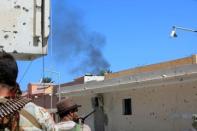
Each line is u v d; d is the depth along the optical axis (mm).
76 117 5844
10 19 4621
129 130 29969
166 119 26203
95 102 33938
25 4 4691
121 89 30094
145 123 28250
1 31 4582
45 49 4750
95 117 33750
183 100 24781
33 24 4707
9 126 2283
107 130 32594
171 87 25781
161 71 26281
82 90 35219
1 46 4570
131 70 32719
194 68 23641
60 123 5719
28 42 4668
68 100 5797
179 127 25000
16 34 4641
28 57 4836
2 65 2371
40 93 45781
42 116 2391
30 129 2322
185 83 24547
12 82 2406
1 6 4598
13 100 2348
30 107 2365
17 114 2301
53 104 43094
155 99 27312
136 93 29297
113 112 32125
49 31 4754
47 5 4766
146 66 31094
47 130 2404
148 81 27172
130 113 30141
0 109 2295
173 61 28484
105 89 31953
